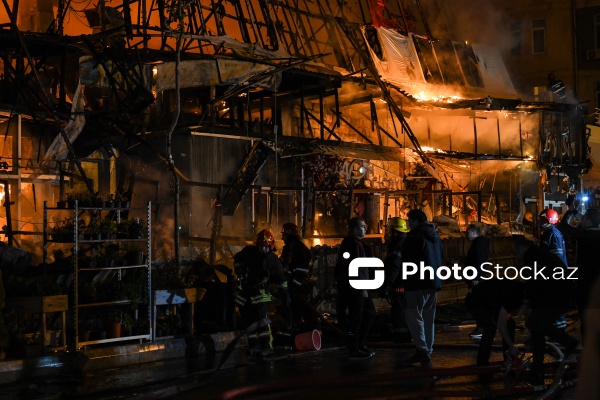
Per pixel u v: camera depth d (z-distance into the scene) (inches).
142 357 431.5
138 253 446.3
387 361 427.2
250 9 930.7
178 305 471.2
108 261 433.7
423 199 983.6
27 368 382.6
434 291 417.1
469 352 455.8
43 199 700.0
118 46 731.4
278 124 938.1
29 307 396.2
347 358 440.1
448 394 320.2
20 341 395.5
